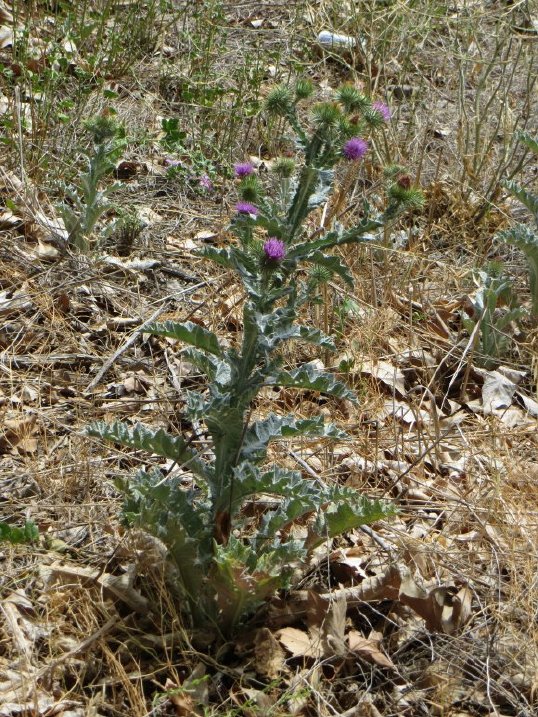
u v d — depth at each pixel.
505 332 2.65
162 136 3.27
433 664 1.60
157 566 1.62
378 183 2.97
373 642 1.62
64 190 2.63
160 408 2.17
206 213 2.94
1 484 1.89
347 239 1.50
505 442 2.19
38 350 2.27
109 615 1.59
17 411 2.07
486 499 2.00
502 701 1.57
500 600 1.74
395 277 2.73
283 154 3.05
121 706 1.48
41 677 1.49
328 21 3.92
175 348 2.37
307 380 1.51
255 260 1.49
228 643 1.60
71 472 1.91
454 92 3.79
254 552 1.55
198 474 1.58
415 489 2.03
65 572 1.65
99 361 2.28
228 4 4.21
